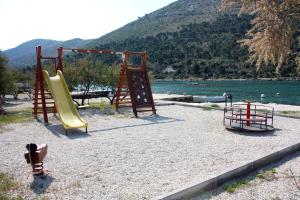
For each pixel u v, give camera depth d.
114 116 15.01
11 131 11.41
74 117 12.10
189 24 188.12
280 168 7.24
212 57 140.50
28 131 11.41
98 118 14.41
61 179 6.34
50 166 7.18
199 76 131.25
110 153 8.28
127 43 185.00
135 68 15.51
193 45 157.00
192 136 10.31
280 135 10.45
